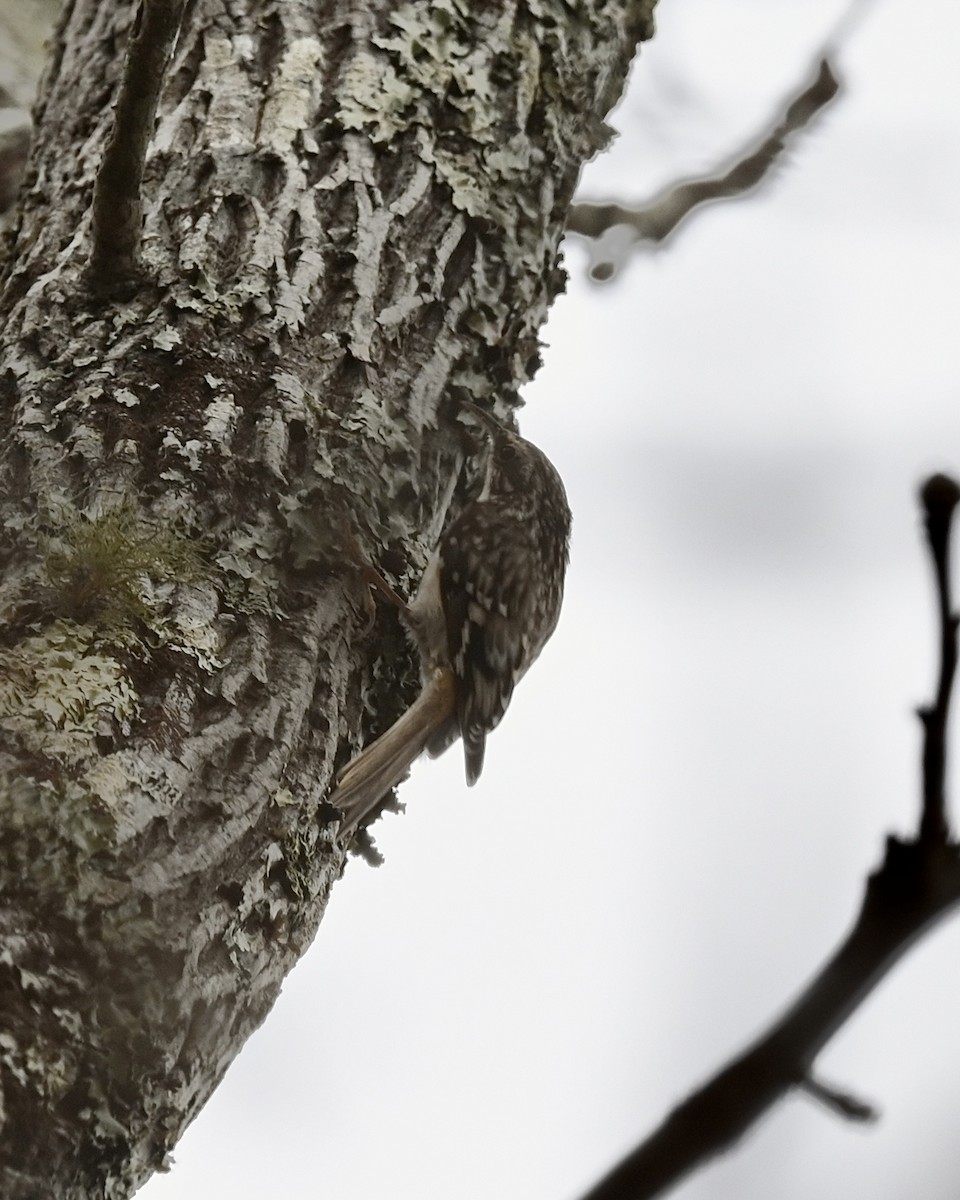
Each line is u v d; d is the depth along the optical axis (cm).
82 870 505
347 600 648
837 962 233
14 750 517
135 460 617
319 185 733
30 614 562
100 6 837
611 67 870
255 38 780
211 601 595
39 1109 471
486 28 807
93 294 679
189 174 726
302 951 596
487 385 752
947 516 255
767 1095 229
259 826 570
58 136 787
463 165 769
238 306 681
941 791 237
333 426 667
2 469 617
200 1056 530
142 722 546
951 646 251
